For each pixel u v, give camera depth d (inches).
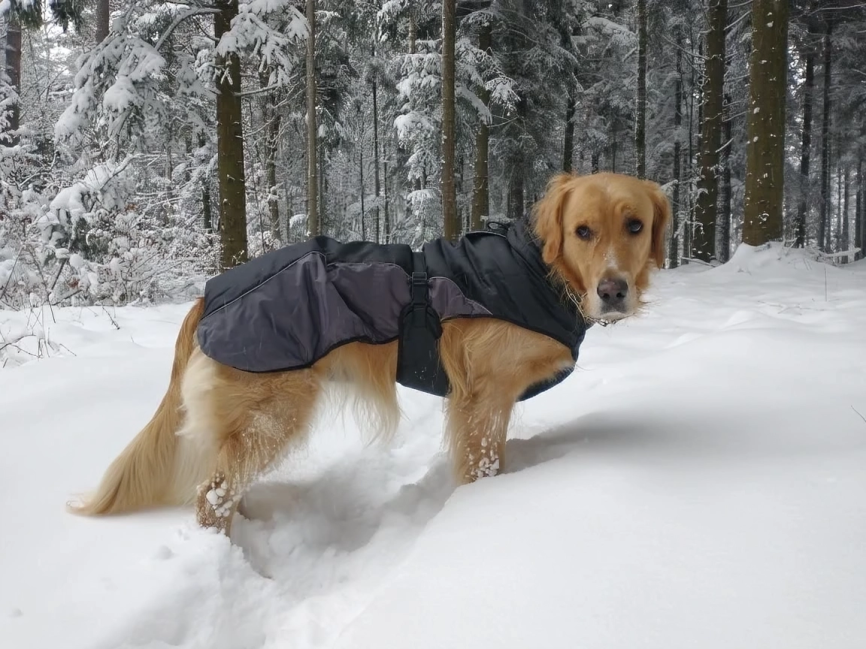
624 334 236.5
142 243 374.3
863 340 162.6
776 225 415.8
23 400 147.6
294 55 512.4
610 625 59.5
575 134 963.3
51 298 340.5
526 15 630.5
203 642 77.3
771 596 59.0
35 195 386.9
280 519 115.4
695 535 72.4
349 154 1251.8
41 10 477.7
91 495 107.7
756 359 155.8
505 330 117.3
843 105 1029.2
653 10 748.6
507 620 63.9
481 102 587.5
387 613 71.4
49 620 73.9
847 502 74.6
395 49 729.6
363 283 115.2
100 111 434.3
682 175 1051.9
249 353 107.7
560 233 117.9
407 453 151.4
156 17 450.6
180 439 113.1
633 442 113.6
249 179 666.8
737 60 820.6
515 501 93.4
